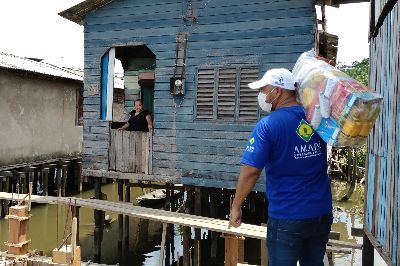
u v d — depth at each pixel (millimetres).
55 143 17766
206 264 10070
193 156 9523
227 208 12992
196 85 9445
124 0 10086
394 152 3465
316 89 2330
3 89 14859
